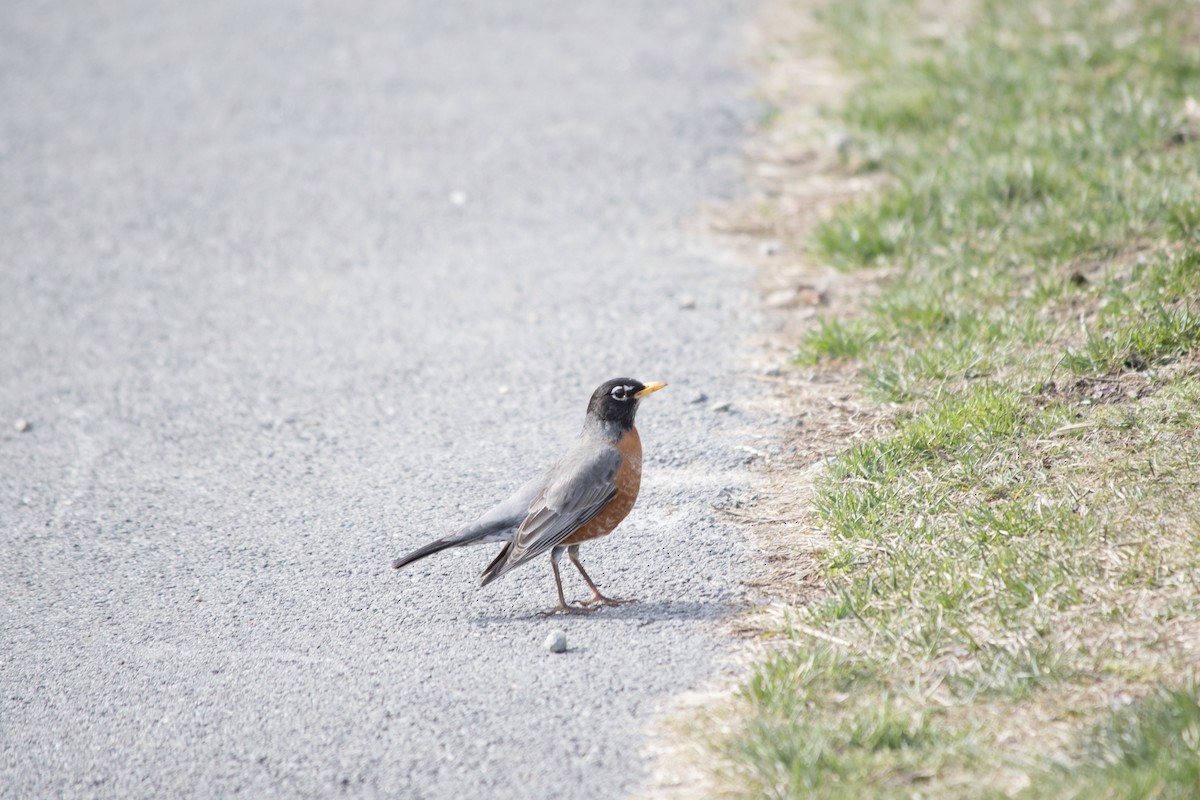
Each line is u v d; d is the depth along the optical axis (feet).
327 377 45.65
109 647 29.94
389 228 58.80
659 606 29.76
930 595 27.43
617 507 30.53
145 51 86.22
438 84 76.59
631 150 65.10
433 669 27.89
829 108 66.18
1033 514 29.94
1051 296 41.37
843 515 31.53
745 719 24.39
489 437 40.34
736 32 82.43
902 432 35.47
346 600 31.55
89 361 48.03
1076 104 57.52
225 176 65.82
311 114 73.20
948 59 66.33
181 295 53.47
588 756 24.13
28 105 77.15
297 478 38.65
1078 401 34.86
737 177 60.95
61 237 59.82
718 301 48.78
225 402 44.24
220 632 30.30
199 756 25.39
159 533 35.78
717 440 37.96
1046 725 23.09
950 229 48.70
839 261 49.90
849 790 21.77
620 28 85.10
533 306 50.03
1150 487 29.89
